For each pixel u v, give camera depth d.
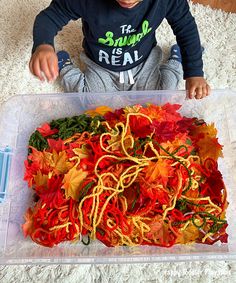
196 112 0.94
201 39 1.11
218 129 0.92
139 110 0.86
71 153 0.82
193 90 0.89
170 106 0.89
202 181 0.83
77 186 0.78
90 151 0.83
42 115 0.93
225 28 1.12
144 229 0.77
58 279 0.84
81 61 1.05
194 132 0.88
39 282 0.84
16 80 1.04
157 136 0.82
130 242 0.77
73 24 1.11
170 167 0.80
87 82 1.01
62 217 0.77
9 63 1.06
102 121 0.88
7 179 0.82
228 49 1.10
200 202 0.79
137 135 0.83
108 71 0.99
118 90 1.03
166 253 0.76
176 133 0.83
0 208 0.81
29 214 0.80
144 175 0.79
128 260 0.75
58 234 0.77
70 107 0.93
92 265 0.85
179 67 1.03
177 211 0.78
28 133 0.91
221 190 0.81
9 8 1.12
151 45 0.97
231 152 0.89
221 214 0.79
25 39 1.09
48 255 0.77
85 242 0.79
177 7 0.86
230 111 0.92
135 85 1.01
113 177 0.78
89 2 0.81
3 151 0.85
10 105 0.90
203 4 1.17
